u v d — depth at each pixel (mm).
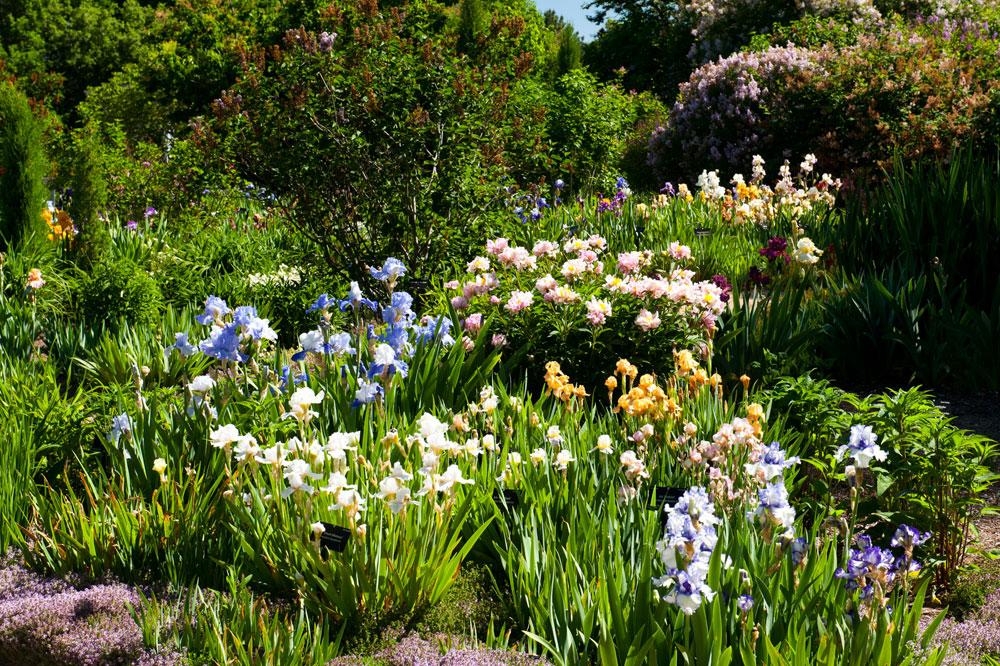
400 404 5500
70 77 35625
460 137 8883
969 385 6906
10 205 9523
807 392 5324
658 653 3102
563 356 6531
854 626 3195
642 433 4566
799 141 15961
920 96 14930
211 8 23406
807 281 7855
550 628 3553
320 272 9102
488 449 4750
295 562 3867
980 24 22266
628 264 6895
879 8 25000
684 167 17703
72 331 7387
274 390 5207
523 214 10164
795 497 5051
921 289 7277
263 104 8930
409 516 3863
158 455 4648
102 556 4137
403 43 9227
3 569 4207
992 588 4258
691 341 6520
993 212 7766
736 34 26812
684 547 2877
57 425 5312
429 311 7668
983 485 4504
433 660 3332
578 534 3930
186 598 3766
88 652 3477
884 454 3600
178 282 9344
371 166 8766
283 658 3311
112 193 13602
